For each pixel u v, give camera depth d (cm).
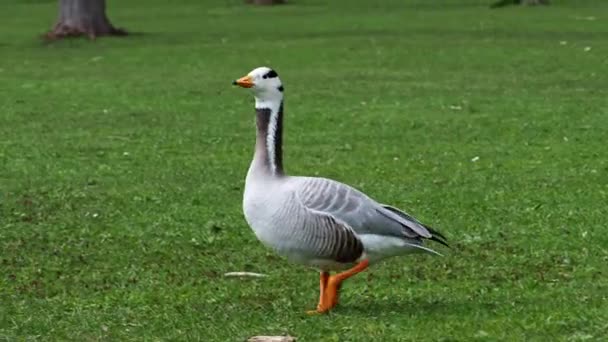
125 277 1193
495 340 922
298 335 949
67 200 1622
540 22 4581
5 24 5053
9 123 2391
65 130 2294
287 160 1933
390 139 2130
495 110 2450
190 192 1666
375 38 4016
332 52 3622
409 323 973
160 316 1030
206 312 1040
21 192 1689
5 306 1080
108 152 2038
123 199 1622
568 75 3028
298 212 961
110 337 968
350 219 956
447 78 3011
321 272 1012
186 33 4406
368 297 1080
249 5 5969
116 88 2909
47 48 3947
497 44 3734
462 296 1080
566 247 1288
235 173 1825
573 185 1667
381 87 2855
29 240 1377
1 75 3212
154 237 1383
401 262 1224
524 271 1184
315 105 2575
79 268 1238
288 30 4462
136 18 5272
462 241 1325
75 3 4231
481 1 5962
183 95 2772
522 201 1557
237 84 1003
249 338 941
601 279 1141
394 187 1681
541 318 979
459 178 1745
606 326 949
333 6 5844
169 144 2116
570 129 2202
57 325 1009
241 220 1466
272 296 1099
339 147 2053
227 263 1248
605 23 4475
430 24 4606
